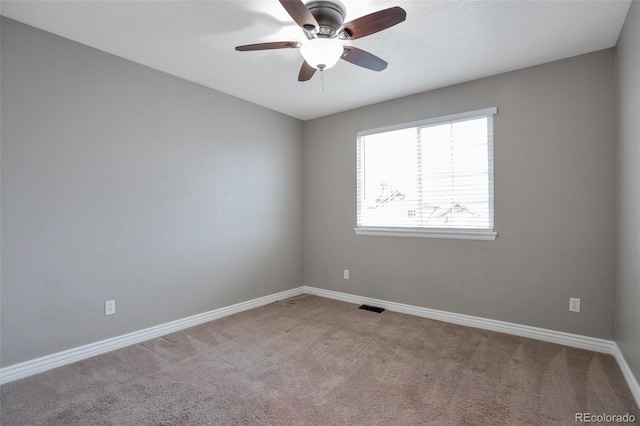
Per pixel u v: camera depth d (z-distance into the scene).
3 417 1.68
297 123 4.17
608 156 2.37
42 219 2.17
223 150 3.30
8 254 2.04
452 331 2.86
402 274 3.42
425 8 1.92
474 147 2.97
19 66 2.06
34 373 2.12
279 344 2.60
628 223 2.00
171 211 2.88
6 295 2.03
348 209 3.83
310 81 2.99
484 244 2.92
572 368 2.16
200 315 3.09
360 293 3.74
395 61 2.59
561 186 2.56
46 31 2.17
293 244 4.11
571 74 2.51
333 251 3.98
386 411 1.73
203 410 1.74
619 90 2.22
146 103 2.70
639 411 1.71
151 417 1.68
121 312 2.55
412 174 3.34
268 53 2.49
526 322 2.72
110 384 2.00
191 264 3.03
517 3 1.87
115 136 2.52
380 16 1.60
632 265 1.91
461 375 2.09
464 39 2.26
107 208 2.48
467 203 3.01
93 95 2.39
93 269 2.41
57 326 2.23
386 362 2.28
